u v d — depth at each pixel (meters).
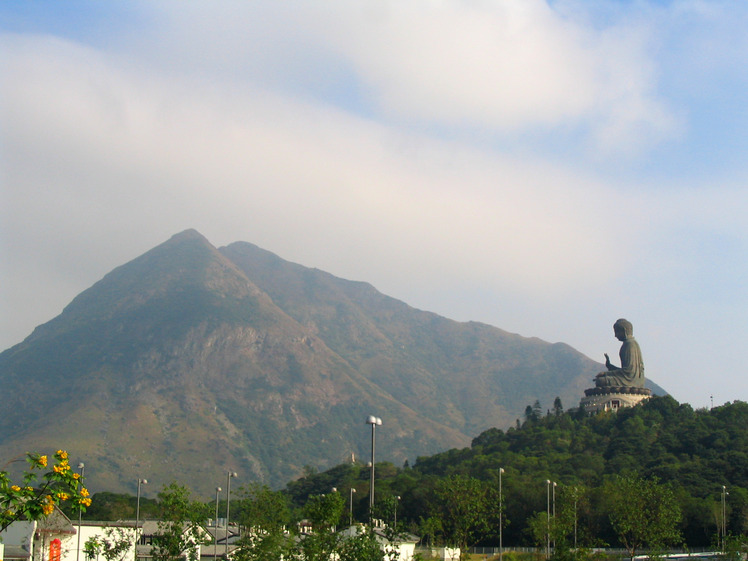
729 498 198.38
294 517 114.50
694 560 155.50
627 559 157.38
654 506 136.50
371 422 85.69
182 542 83.50
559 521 146.88
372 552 70.75
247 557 78.00
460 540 130.62
